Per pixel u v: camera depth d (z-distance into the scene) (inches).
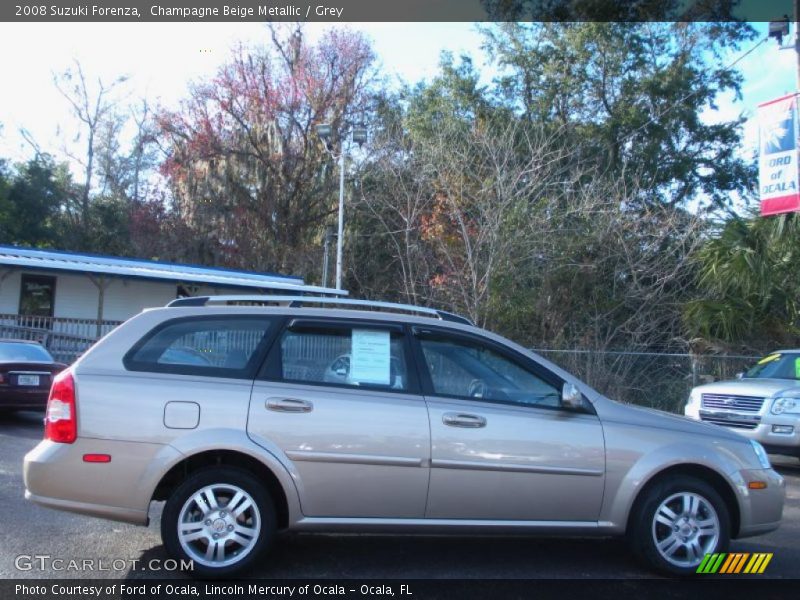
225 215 1216.8
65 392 193.0
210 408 193.9
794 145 557.9
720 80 1126.4
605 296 791.7
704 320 665.0
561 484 203.0
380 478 196.9
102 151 1690.5
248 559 192.2
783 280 657.6
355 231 1108.5
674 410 635.5
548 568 212.7
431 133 1018.7
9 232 1508.4
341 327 209.8
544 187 802.2
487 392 209.8
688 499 207.6
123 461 189.6
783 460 466.3
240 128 1248.8
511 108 1143.0
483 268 780.0
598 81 1142.3
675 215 789.9
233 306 210.7
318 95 1229.1
